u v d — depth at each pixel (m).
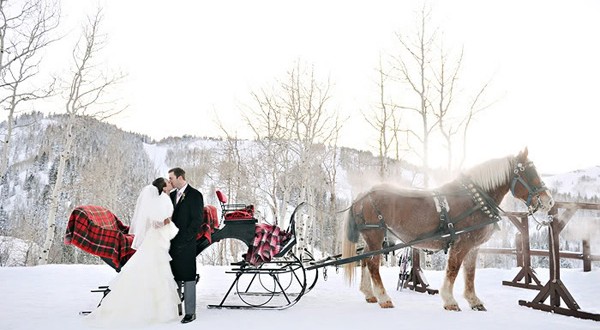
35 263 27.66
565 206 6.39
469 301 6.04
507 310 5.93
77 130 18.88
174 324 5.00
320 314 5.55
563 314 5.64
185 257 5.23
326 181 21.92
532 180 5.97
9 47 15.80
